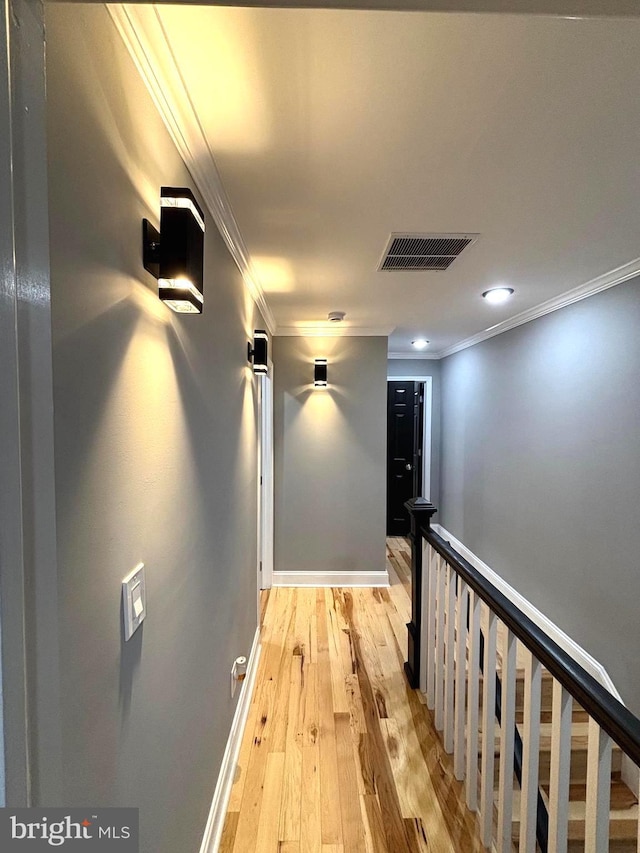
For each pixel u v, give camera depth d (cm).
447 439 554
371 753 205
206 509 149
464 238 187
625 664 240
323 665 277
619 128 115
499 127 114
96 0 50
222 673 177
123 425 83
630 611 237
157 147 98
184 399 122
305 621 336
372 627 327
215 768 165
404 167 133
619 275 234
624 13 53
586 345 272
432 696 232
